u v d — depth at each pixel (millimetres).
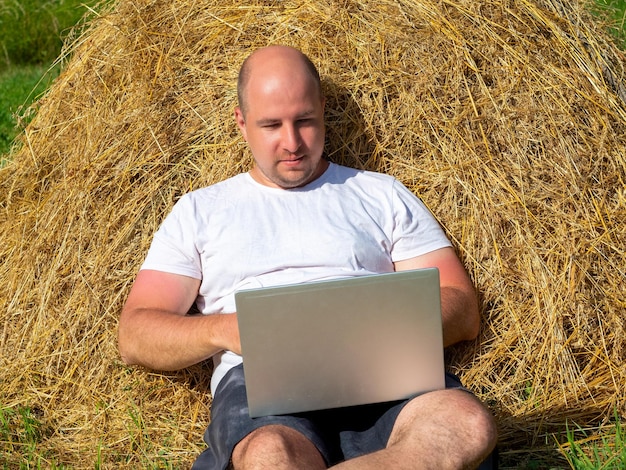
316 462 2287
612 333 3158
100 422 3193
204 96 3508
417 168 3373
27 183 3729
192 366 3229
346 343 2342
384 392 2414
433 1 3539
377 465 2129
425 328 2359
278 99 2861
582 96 3424
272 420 2383
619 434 2869
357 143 3447
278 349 2324
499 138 3342
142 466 3031
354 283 2297
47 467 3023
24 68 7965
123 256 3371
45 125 3781
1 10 8664
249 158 3436
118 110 3545
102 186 3449
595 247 3209
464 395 2365
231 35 3580
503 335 3176
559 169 3301
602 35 3684
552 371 3102
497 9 3521
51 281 3424
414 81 3432
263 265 2865
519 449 2971
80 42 3852
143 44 3604
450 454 2191
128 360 2910
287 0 3617
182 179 3441
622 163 3371
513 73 3416
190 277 2955
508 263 3221
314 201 2973
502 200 3264
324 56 3512
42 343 3377
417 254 3012
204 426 3176
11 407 3275
